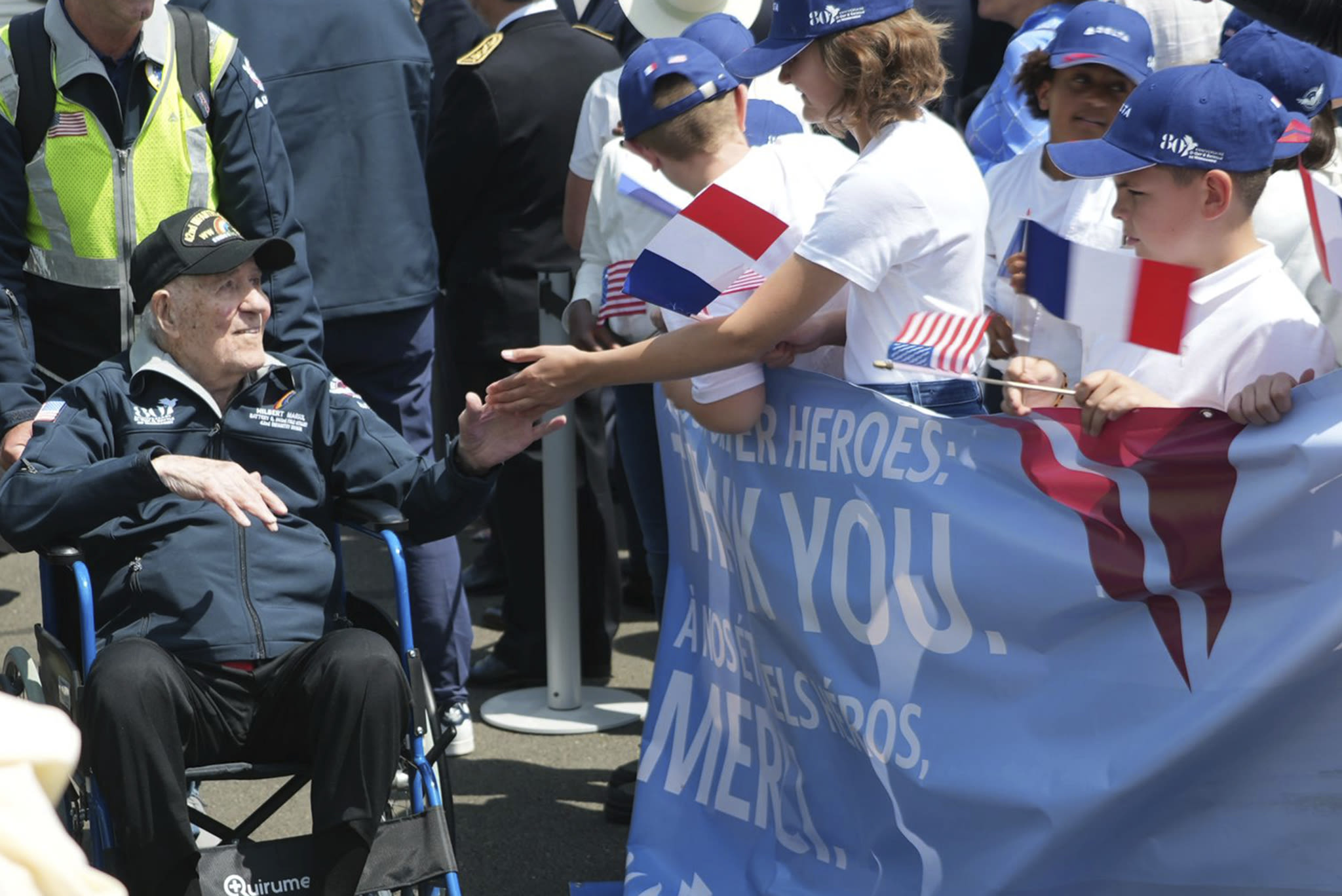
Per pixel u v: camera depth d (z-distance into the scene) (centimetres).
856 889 429
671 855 485
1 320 489
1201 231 351
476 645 743
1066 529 365
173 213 513
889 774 412
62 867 194
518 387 422
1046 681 374
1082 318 355
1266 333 346
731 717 488
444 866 408
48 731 204
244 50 573
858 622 417
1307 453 322
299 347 527
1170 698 349
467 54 656
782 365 433
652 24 660
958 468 387
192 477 405
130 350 465
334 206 588
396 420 621
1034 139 568
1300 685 328
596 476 677
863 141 402
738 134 441
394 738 409
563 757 617
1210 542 340
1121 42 455
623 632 762
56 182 505
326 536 466
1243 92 347
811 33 390
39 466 424
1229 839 346
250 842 402
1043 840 371
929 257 390
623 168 548
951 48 765
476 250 663
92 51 500
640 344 411
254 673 432
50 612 439
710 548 495
